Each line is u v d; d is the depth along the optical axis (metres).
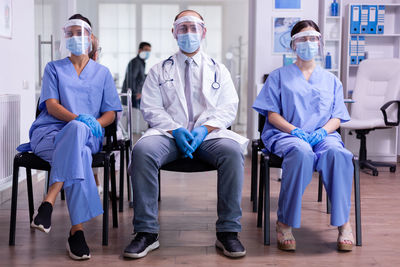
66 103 2.33
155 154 2.10
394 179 3.94
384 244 2.23
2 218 2.63
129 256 2.01
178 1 6.03
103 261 1.99
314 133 2.28
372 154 4.92
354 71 5.16
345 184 2.11
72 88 2.34
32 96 3.54
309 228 2.49
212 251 2.13
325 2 4.91
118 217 2.67
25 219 2.62
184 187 3.56
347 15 4.98
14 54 3.21
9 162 2.89
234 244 2.06
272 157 2.25
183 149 2.17
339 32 4.95
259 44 4.93
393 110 4.20
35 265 1.94
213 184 3.68
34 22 3.87
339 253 2.11
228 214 2.12
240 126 5.46
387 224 2.57
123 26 6.05
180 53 2.43
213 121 2.31
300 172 2.08
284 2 4.89
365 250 2.15
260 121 2.57
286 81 2.42
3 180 2.82
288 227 2.16
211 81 2.39
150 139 2.18
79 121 2.08
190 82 2.39
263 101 2.45
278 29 4.91
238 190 2.11
